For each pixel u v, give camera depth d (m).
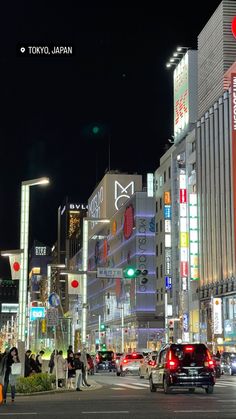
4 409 17.31
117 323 113.69
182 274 81.81
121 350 103.56
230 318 68.50
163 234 95.00
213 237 74.75
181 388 27.30
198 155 80.75
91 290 143.75
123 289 110.19
